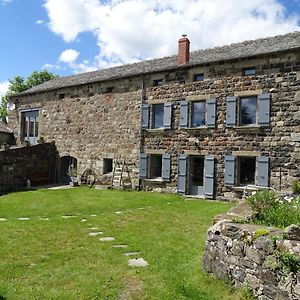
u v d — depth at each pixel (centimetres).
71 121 1973
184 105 1516
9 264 582
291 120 1253
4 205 1259
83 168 1903
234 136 1381
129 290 478
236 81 1381
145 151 1650
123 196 1463
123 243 714
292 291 391
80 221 948
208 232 537
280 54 1277
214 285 486
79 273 541
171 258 607
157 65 1739
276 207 600
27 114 2244
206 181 1440
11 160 1814
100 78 1844
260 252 438
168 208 1158
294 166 1241
